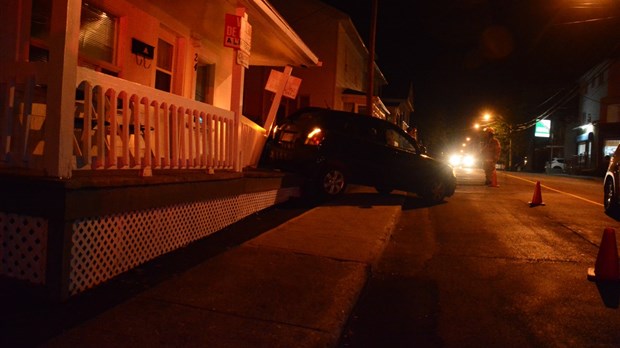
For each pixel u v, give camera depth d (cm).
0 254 483
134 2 903
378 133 1191
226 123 806
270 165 1159
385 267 674
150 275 555
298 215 945
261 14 910
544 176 2722
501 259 717
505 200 1337
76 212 473
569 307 532
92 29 827
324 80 2362
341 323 455
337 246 708
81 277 492
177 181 643
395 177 1196
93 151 672
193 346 387
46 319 428
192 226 702
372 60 2130
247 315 454
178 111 661
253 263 609
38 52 719
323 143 1094
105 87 525
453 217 1052
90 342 385
